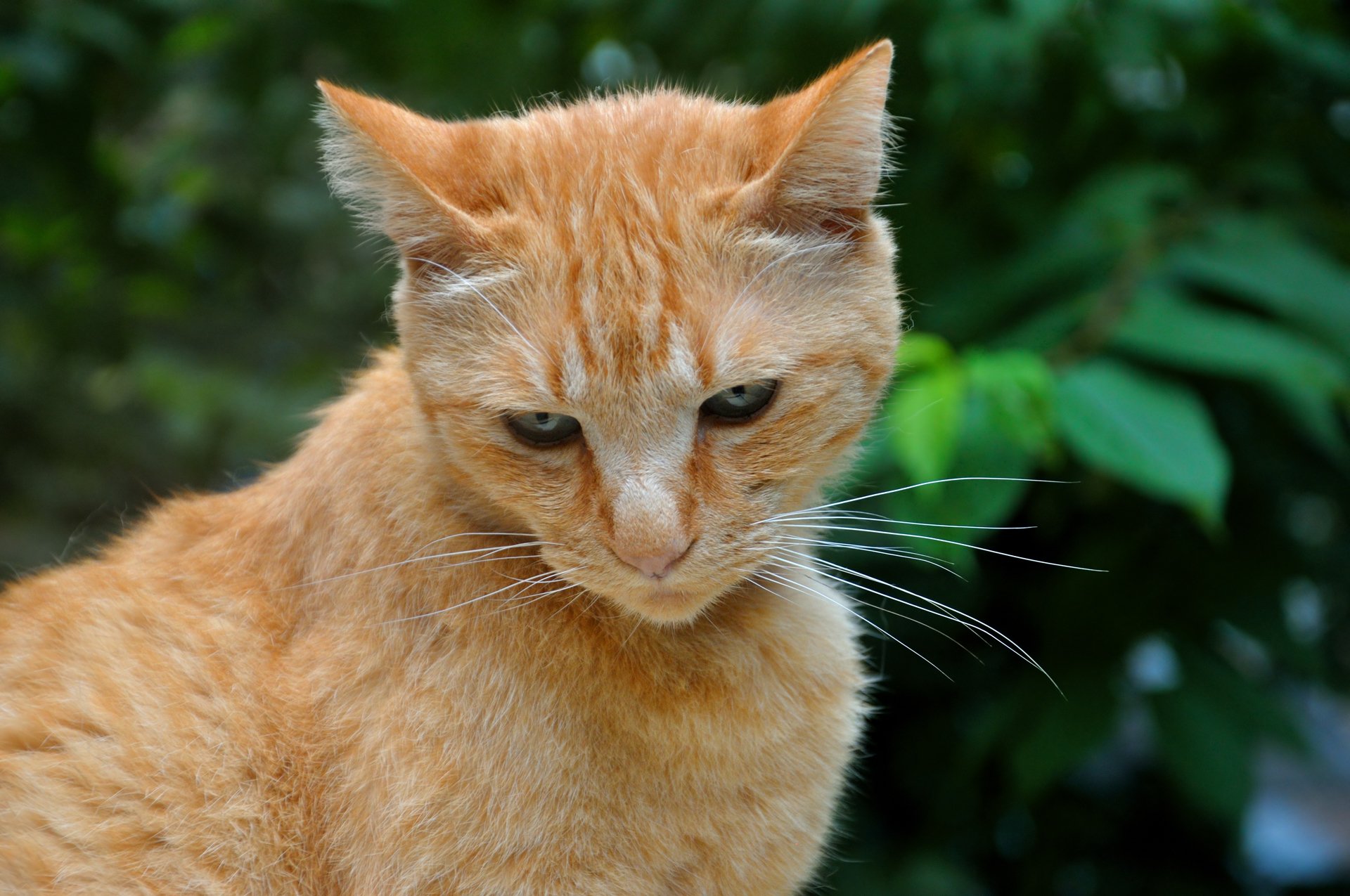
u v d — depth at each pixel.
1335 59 0.83
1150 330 0.75
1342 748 1.27
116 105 1.03
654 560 0.63
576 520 0.64
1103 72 0.84
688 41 0.86
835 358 0.65
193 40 0.98
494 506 0.65
